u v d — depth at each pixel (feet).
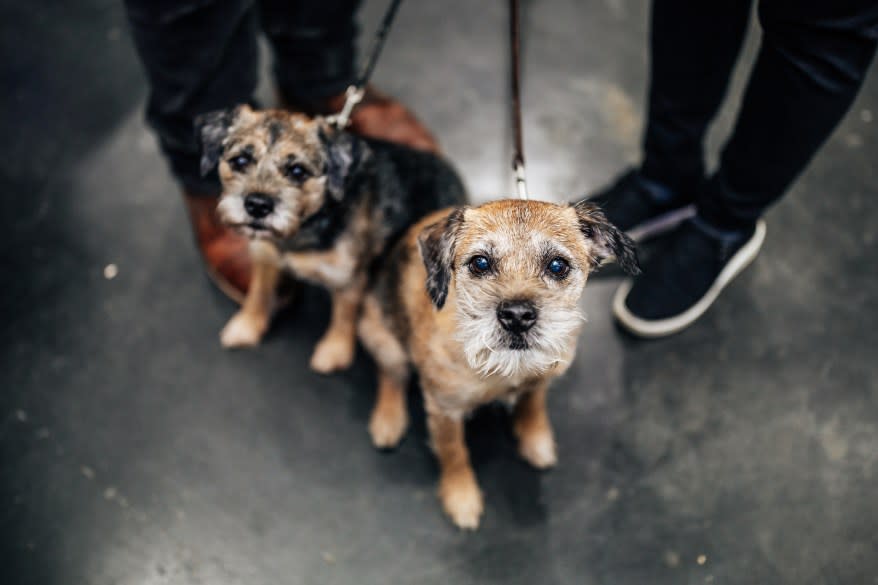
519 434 2.88
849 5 2.29
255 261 2.91
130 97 3.75
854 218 3.43
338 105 3.37
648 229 3.33
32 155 3.57
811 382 3.06
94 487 2.84
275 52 3.25
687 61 2.83
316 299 3.27
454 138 3.62
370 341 2.84
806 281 3.28
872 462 2.89
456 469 2.76
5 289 3.23
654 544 2.75
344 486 2.86
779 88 2.51
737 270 3.24
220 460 2.90
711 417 2.99
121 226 3.40
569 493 2.85
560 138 3.63
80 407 2.99
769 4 2.39
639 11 4.00
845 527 2.76
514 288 2.14
